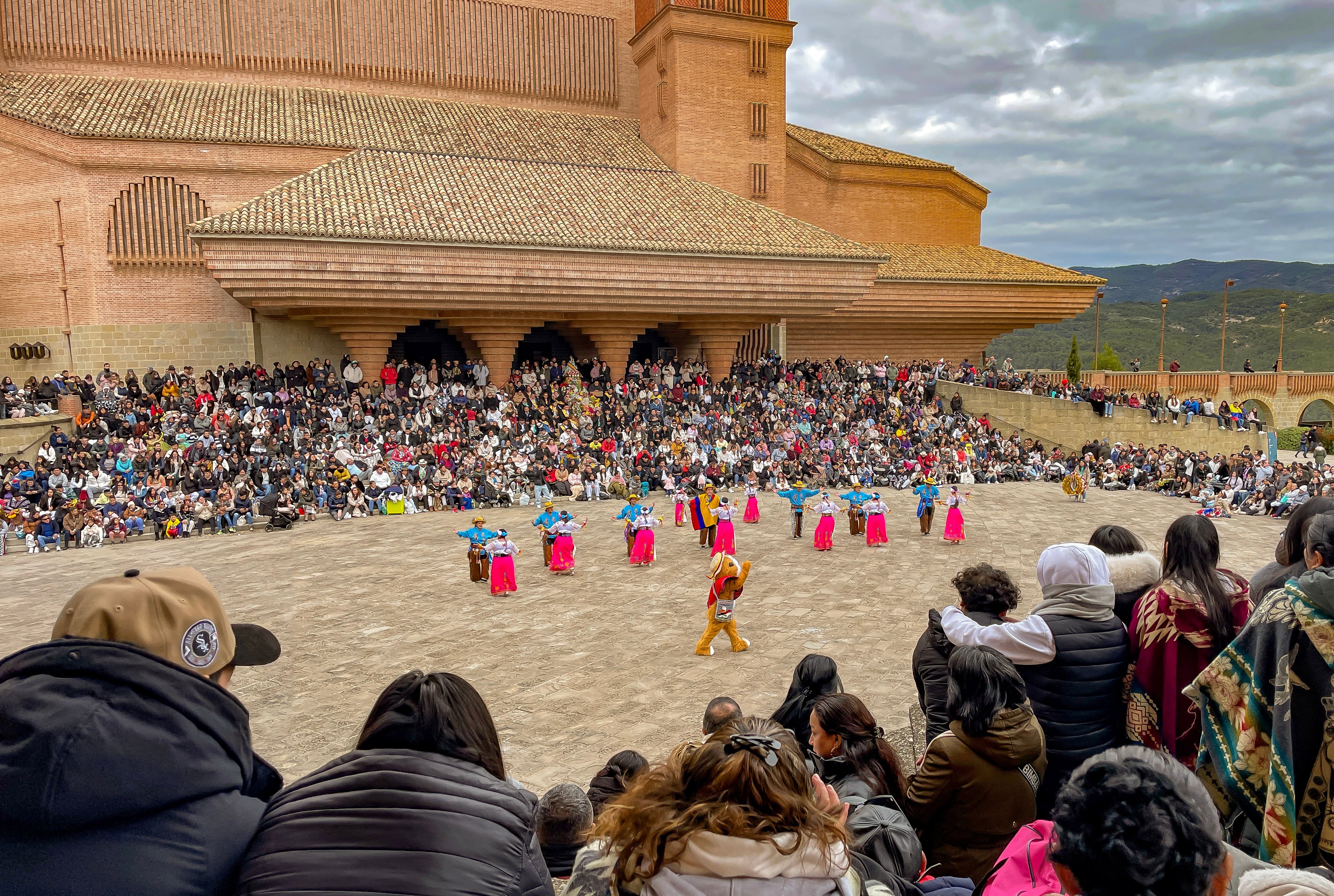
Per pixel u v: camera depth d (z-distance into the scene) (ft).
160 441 90.63
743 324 131.75
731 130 134.41
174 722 6.71
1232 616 13.70
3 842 6.11
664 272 112.98
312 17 123.44
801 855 6.89
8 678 6.74
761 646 43.96
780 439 115.55
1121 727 14.71
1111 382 167.43
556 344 138.51
